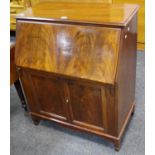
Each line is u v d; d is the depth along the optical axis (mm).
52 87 1472
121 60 1192
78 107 1458
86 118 1486
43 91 1543
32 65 1405
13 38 3182
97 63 1207
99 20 1213
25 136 1747
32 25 1399
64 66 1300
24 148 1650
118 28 1155
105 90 1252
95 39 1207
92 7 1454
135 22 1361
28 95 1643
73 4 1561
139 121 1724
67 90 1407
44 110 1674
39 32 1376
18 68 1499
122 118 1474
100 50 1196
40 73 1426
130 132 1643
